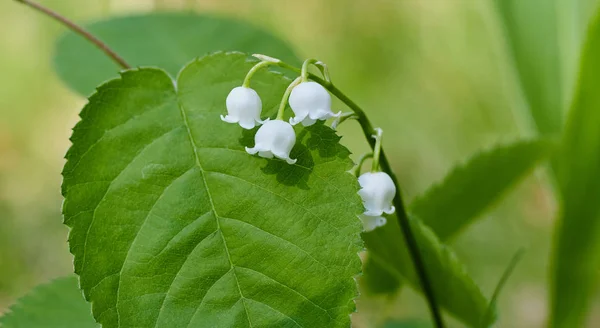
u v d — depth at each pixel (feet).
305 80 1.02
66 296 1.20
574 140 1.30
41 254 2.15
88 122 1.02
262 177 1.02
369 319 1.72
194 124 1.03
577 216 1.32
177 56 1.35
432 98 2.48
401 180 2.38
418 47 2.55
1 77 2.45
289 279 1.01
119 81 1.03
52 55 1.35
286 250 1.01
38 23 2.39
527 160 1.25
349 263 1.01
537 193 2.17
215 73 1.05
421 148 2.42
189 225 1.02
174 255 1.01
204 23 1.37
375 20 2.59
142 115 1.03
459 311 1.19
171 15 1.38
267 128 1.01
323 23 2.62
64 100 2.51
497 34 1.46
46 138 2.48
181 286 1.01
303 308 1.01
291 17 2.61
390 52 2.57
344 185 1.02
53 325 1.18
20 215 2.24
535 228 2.10
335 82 2.57
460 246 2.07
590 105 1.27
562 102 1.40
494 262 2.06
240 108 1.01
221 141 1.03
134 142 1.03
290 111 1.05
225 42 1.36
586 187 1.31
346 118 1.06
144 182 1.02
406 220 1.11
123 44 1.35
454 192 1.25
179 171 1.02
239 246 1.02
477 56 2.42
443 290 1.18
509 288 2.00
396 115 2.49
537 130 1.42
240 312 1.01
